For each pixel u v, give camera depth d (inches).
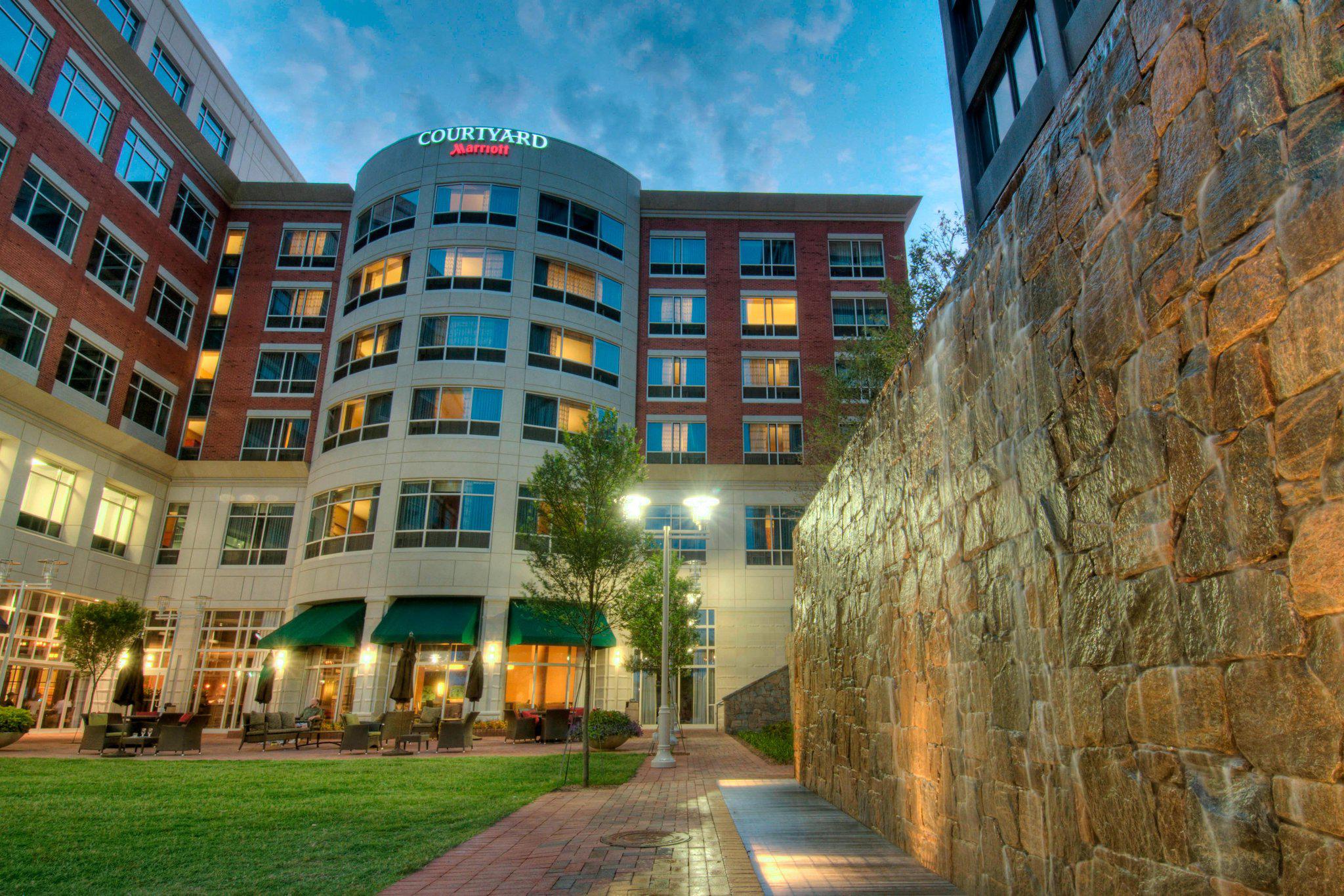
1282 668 97.7
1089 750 145.4
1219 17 115.1
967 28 717.3
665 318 1376.7
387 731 735.1
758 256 1423.5
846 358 1143.6
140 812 358.0
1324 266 93.8
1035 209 176.9
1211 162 115.9
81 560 1078.4
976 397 209.0
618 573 557.3
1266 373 102.9
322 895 220.2
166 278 1254.3
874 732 309.4
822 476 1133.1
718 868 252.4
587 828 332.8
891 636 287.4
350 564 1117.1
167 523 1238.3
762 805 380.2
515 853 282.0
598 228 1357.0
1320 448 93.2
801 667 483.8
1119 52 144.2
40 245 1015.6
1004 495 188.9
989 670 194.7
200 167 1336.1
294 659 1139.9
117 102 1149.7
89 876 240.1
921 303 797.2
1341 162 92.2
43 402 1006.4
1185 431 119.3
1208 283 115.3
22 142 988.6
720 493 1284.4
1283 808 96.9
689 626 991.0
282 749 780.0
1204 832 111.7
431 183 1294.3
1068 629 154.6
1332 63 94.6
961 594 216.4
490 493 1139.9
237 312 1344.7
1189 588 117.3
